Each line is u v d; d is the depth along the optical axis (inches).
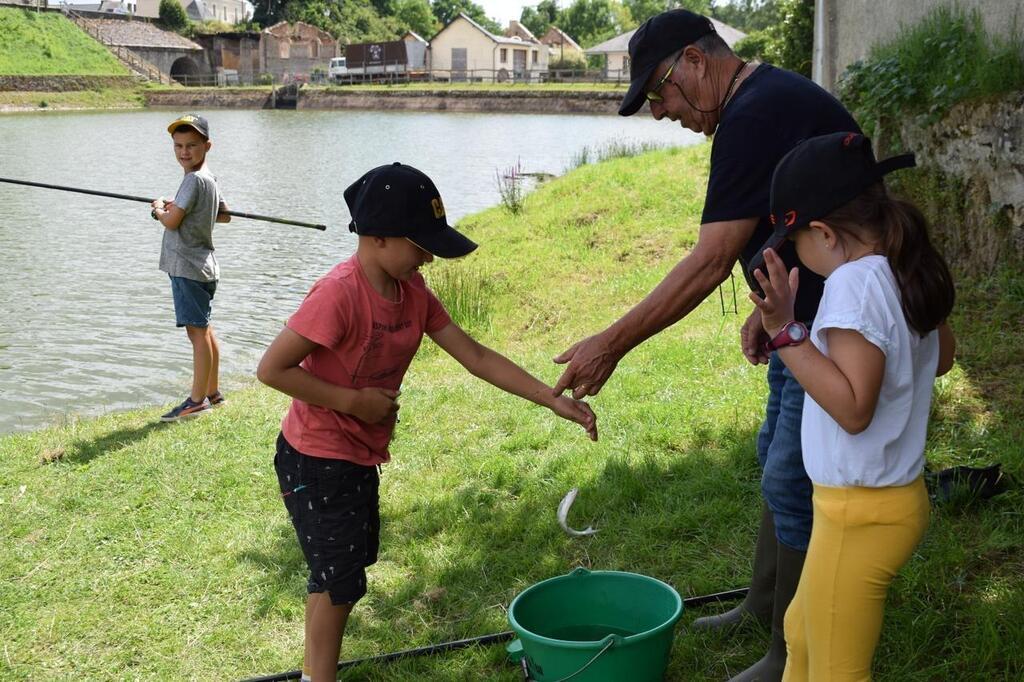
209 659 142.3
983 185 244.7
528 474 190.4
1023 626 121.8
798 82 115.4
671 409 211.9
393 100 2356.1
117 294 433.4
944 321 94.6
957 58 263.4
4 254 524.1
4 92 2233.0
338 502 117.4
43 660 143.3
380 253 113.2
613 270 367.2
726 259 116.0
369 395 114.9
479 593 152.5
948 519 149.1
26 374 320.8
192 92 2464.3
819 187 92.7
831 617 95.1
